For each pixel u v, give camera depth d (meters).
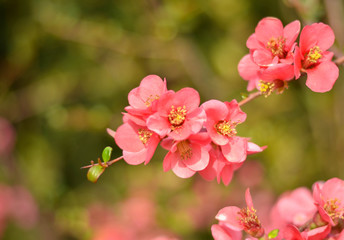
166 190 7.59
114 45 7.30
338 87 7.08
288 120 7.80
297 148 7.70
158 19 6.30
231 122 2.71
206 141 2.63
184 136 2.56
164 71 7.71
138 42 7.30
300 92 7.77
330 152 7.56
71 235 7.52
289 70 2.75
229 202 7.45
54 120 7.24
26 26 7.09
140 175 7.90
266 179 7.61
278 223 3.76
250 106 7.70
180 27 6.34
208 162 2.68
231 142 2.71
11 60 7.28
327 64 2.80
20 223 7.57
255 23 7.38
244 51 7.49
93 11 7.20
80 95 7.65
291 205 3.74
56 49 7.42
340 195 2.82
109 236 6.68
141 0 7.07
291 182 7.57
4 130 7.66
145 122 2.64
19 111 7.68
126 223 6.94
